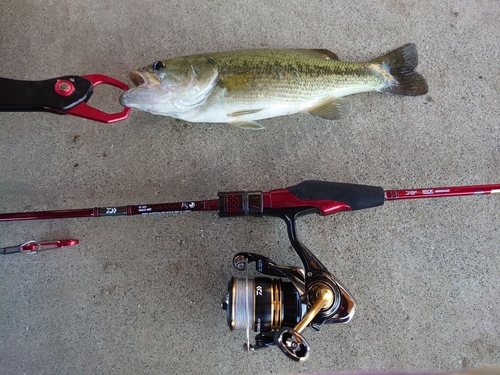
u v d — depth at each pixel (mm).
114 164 454
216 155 456
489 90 478
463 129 469
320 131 462
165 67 396
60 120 460
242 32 486
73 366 429
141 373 427
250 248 441
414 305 440
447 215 453
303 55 434
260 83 417
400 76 460
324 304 337
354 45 487
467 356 434
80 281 438
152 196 449
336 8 492
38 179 451
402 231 449
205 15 487
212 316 434
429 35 489
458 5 490
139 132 458
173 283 437
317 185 389
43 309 435
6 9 482
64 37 478
